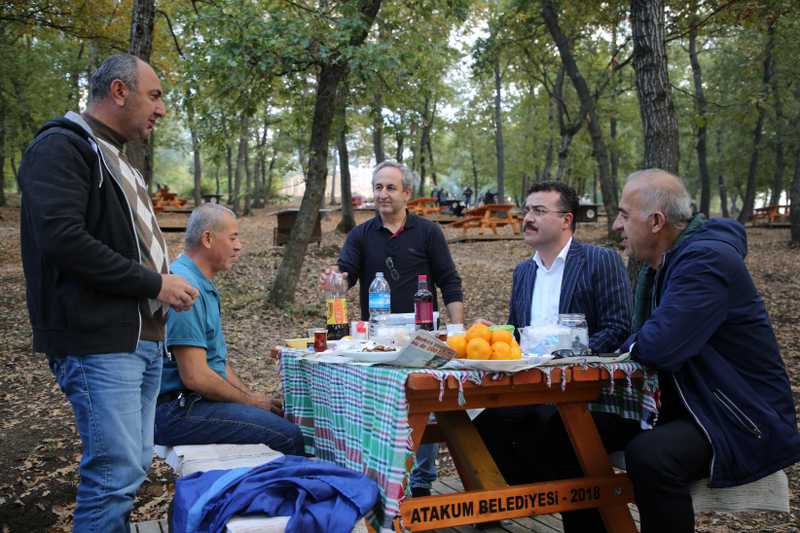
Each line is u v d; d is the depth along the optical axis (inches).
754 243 739.4
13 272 559.5
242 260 576.1
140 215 113.9
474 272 562.9
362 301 184.7
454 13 466.9
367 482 103.7
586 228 863.7
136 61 114.2
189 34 386.6
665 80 313.9
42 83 990.4
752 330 116.7
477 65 697.6
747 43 805.9
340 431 121.3
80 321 104.4
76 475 200.8
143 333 111.7
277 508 98.7
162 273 117.6
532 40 714.8
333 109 427.2
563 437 138.9
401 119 450.9
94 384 105.8
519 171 1652.3
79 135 107.6
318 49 374.9
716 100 949.8
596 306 146.1
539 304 152.2
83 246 101.1
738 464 111.3
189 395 141.3
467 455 130.8
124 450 107.5
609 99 938.7
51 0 573.9
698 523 167.3
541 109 1270.9
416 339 103.9
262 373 309.3
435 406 112.3
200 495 105.7
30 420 249.6
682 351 111.9
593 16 623.8
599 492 122.9
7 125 1048.2
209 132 413.7
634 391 123.3
